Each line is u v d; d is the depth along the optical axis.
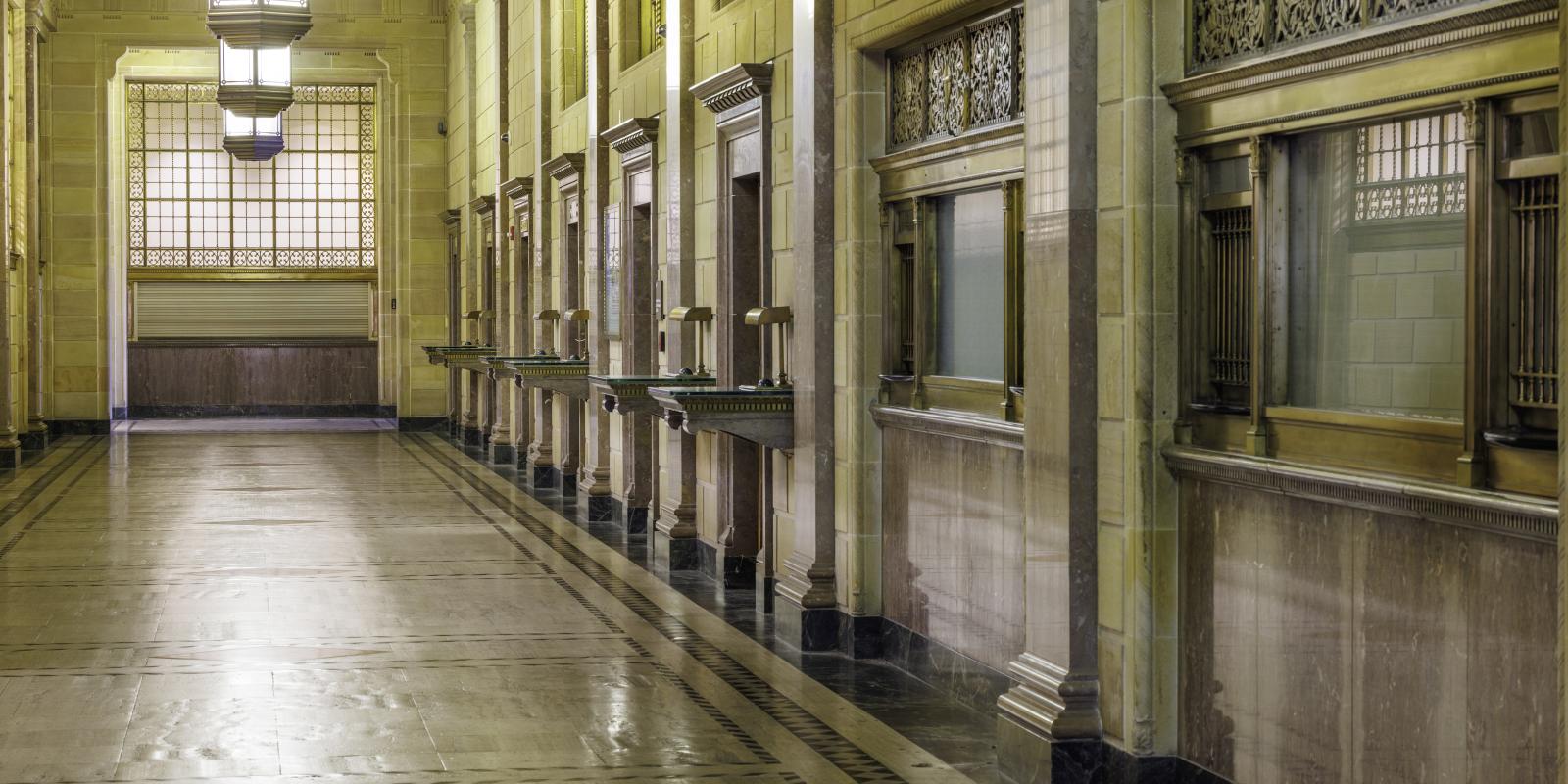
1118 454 6.57
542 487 19.75
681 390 10.32
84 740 7.56
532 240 20.22
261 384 32.50
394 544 14.47
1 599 11.38
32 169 25.80
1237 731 6.12
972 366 8.68
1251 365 5.99
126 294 31.50
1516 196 4.89
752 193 11.89
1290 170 5.89
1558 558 4.24
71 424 28.30
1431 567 5.09
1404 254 5.35
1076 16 6.66
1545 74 4.66
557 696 8.59
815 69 9.73
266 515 16.52
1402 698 5.22
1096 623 6.78
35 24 25.77
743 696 8.64
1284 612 5.81
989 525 8.20
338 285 32.59
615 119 15.92
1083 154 6.69
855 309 9.57
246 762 7.20
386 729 7.84
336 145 32.25
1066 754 6.68
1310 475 5.53
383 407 31.73
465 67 26.81
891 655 9.51
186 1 28.44
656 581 12.52
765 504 11.20
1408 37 5.10
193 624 10.48
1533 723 4.68
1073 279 6.70
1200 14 6.27
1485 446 4.94
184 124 31.67
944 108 8.77
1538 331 4.81
